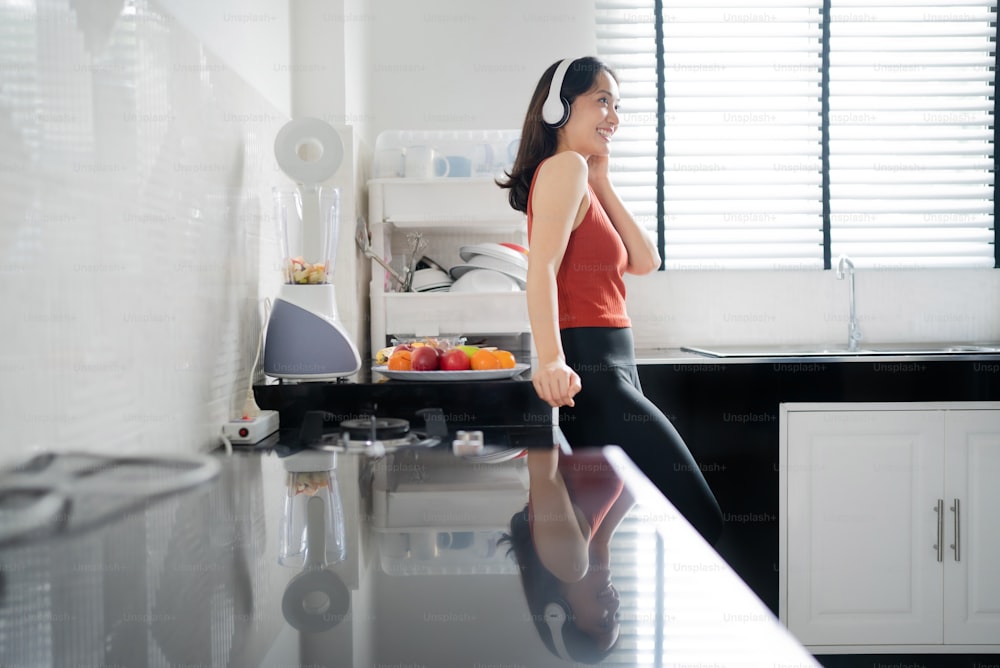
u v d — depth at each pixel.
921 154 3.19
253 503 1.00
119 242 1.16
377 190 2.43
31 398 0.93
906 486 2.60
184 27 1.41
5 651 0.52
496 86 3.11
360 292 2.41
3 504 0.87
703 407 2.59
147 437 1.25
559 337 1.84
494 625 0.55
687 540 0.78
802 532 2.60
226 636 0.54
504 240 2.77
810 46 3.15
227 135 1.66
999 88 3.21
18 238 0.91
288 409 1.70
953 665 2.62
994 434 2.60
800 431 2.59
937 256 3.19
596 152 2.11
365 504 0.98
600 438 1.91
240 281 1.75
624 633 0.53
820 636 2.62
